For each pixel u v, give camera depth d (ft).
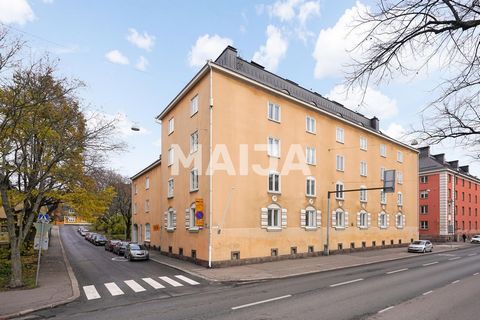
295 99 91.04
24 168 56.70
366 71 18.29
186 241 83.71
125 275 63.10
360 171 115.03
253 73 92.17
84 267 75.87
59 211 109.91
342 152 107.55
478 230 221.87
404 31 17.01
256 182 80.43
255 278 57.11
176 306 37.50
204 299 41.06
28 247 97.35
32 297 42.47
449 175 191.21
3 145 51.90
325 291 45.01
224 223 73.26
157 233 114.32
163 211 104.06
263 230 80.28
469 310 34.32
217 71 76.23
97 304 39.78
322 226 96.89
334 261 82.07
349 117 121.29
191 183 82.89
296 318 31.42
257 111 82.89
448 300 39.17
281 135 87.71
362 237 113.19
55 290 46.93
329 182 101.04
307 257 89.97
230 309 35.32
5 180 50.90
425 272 65.77
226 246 72.84
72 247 150.20
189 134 86.07
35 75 53.31
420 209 196.34
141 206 139.03
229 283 53.78
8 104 50.93
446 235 183.73
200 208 74.18
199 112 80.28
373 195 120.67
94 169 67.82
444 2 15.92
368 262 81.87
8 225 50.42
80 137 58.39
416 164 150.30
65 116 58.39
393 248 126.11
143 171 132.98
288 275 60.29
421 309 34.73
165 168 104.99
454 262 86.89
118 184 185.78
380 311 33.88
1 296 43.11
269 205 82.53
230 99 77.87
